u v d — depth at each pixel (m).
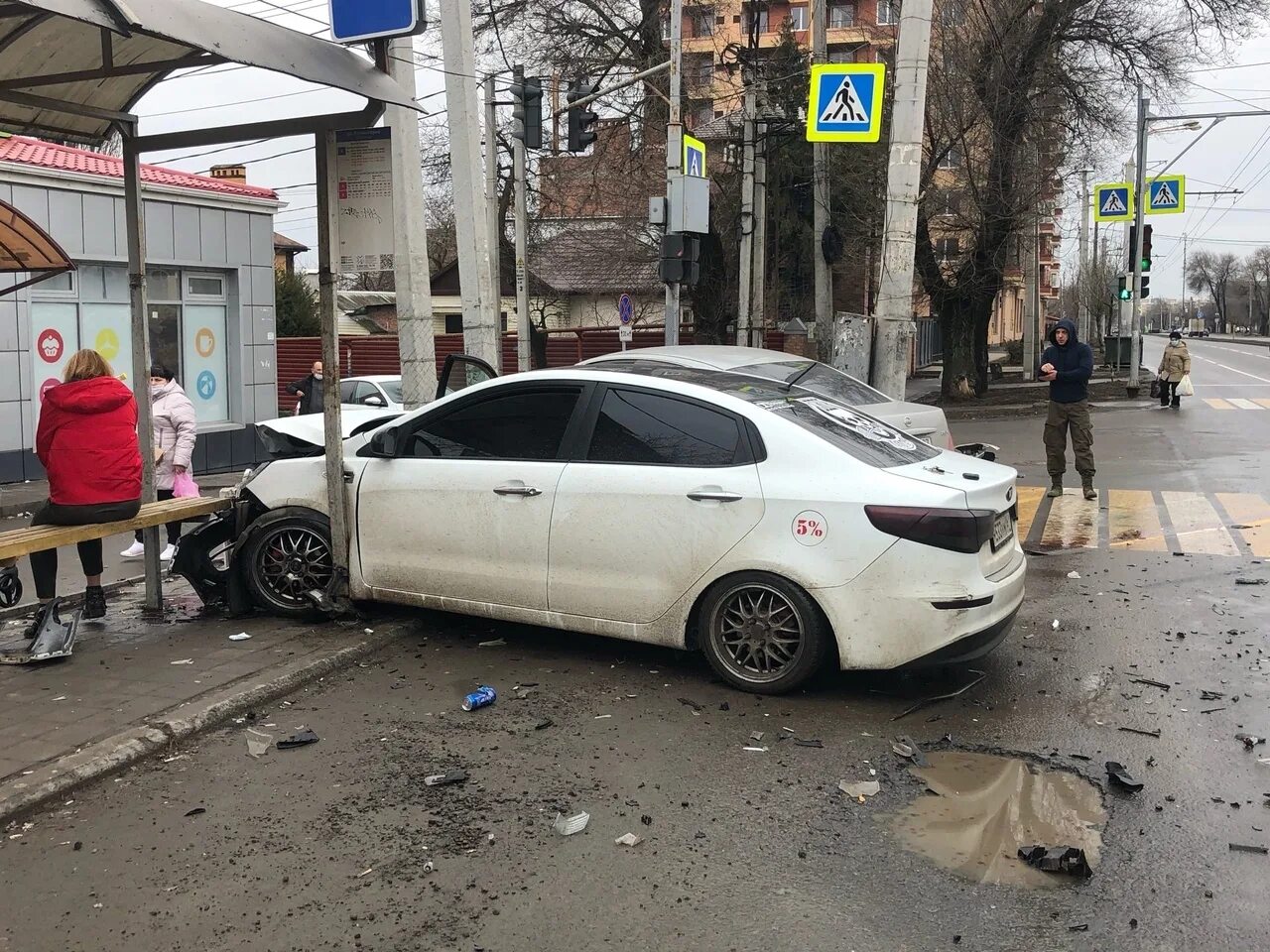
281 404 33.75
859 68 14.07
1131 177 34.94
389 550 6.29
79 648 6.10
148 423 7.45
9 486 14.34
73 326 15.30
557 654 6.07
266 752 4.71
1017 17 25.31
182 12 4.81
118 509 6.24
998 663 5.94
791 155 31.22
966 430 21.34
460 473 6.03
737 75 34.84
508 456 5.98
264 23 5.36
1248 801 4.17
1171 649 6.21
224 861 3.73
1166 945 3.20
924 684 5.57
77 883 3.59
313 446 12.31
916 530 5.04
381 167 6.63
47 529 6.05
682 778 4.40
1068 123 26.33
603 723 5.02
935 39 26.08
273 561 6.69
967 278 28.14
